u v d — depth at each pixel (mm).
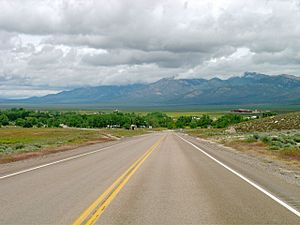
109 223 9125
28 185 14625
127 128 182375
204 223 9141
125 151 35125
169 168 20844
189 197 12352
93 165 22344
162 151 35000
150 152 33562
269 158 28406
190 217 9711
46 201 11586
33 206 10883
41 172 18781
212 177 17172
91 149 38812
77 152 34406
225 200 11852
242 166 22156
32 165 22344
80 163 23578
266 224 9062
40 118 199750
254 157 29234
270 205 11109
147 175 17797
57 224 8992
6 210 10375
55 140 61375
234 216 9820
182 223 9148
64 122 192625
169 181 15891
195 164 23156
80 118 190625
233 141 50688
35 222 9156
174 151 34969
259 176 17547
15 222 9148
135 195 12664
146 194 12859
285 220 9422
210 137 72812
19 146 41750
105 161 24953
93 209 10539
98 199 11930
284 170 20438
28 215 9828
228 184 15102
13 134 100688
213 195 12703
